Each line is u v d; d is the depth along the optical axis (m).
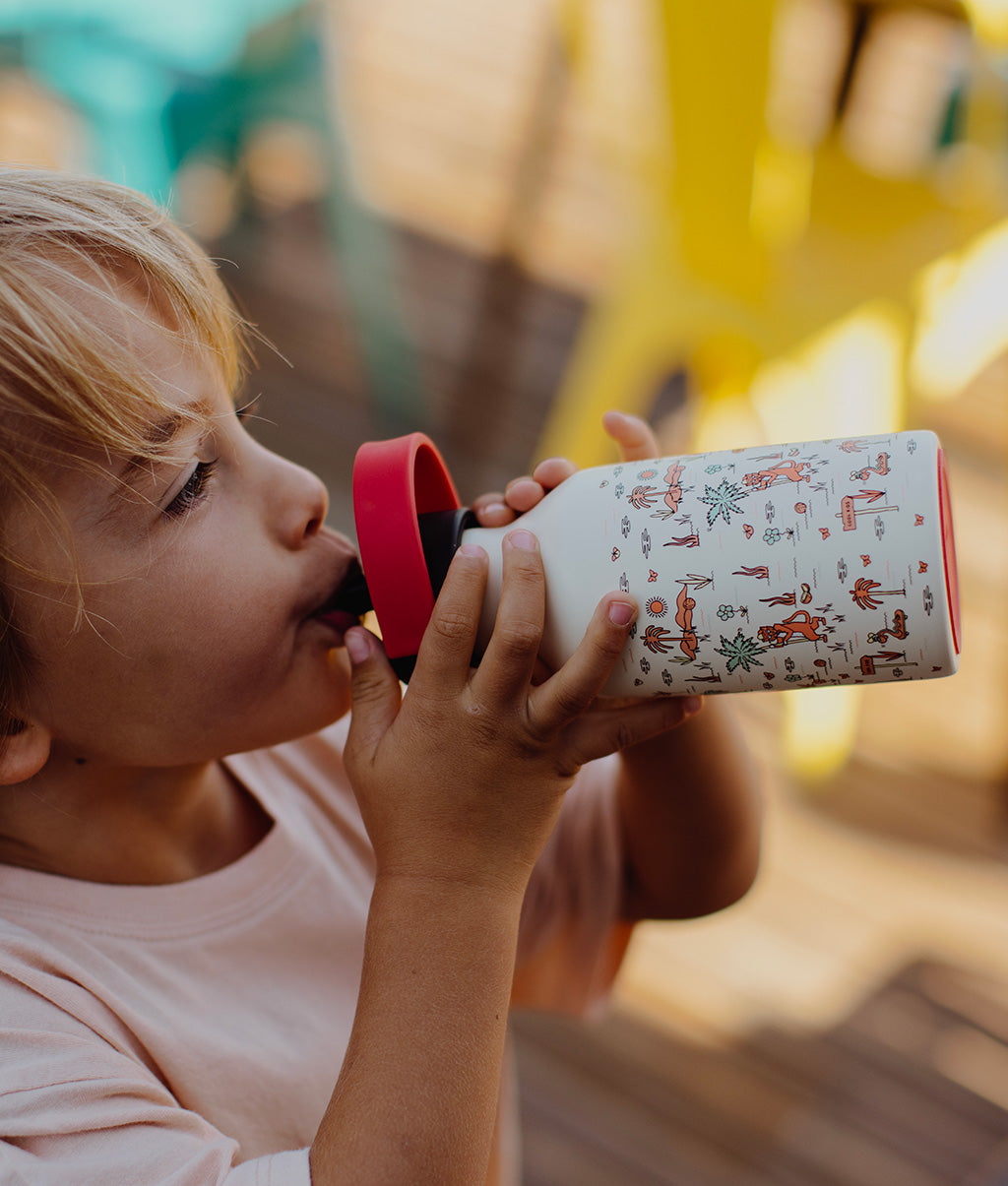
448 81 3.54
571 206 3.33
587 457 2.00
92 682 0.56
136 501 0.54
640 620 0.57
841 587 0.55
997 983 1.84
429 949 0.57
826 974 1.83
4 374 0.51
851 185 2.01
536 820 0.60
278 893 0.68
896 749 2.27
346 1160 0.53
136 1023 0.59
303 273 3.06
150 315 0.56
